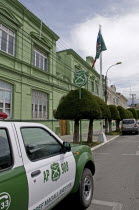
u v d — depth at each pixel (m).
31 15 15.31
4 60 12.78
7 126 2.52
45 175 2.79
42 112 17.14
